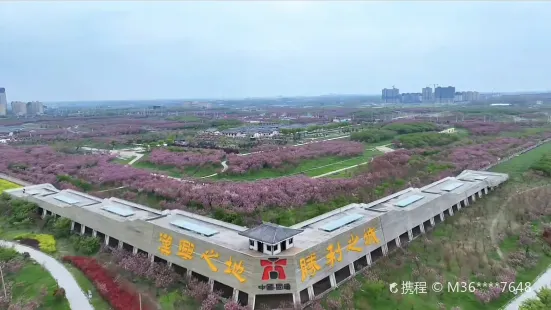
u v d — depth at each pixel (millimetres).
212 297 56875
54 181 120000
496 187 109062
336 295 58656
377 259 69375
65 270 67625
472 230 81000
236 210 86312
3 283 60219
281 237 55406
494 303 56344
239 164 122812
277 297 56406
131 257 69938
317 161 132625
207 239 62094
